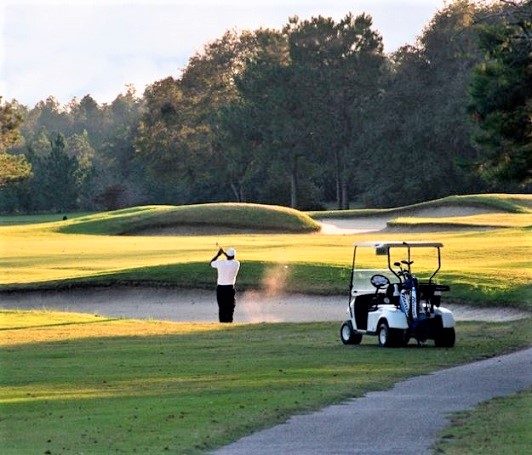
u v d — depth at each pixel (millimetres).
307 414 15930
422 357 24266
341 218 101250
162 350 26781
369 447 13148
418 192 129875
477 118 43594
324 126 140125
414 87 134750
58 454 12992
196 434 14195
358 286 29547
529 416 15445
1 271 51844
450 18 134875
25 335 30766
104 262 56469
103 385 19953
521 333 29625
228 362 23734
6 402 17703
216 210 94188
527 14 34375
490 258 50844
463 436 13828
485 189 129750
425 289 26422
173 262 50906
